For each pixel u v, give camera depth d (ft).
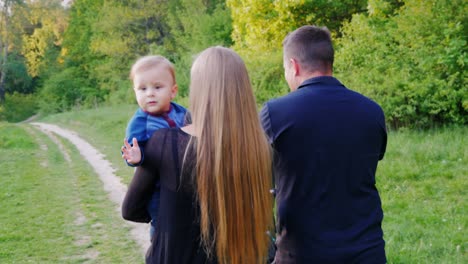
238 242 6.30
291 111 6.67
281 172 6.68
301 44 7.18
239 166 6.22
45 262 18.89
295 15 46.73
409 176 23.18
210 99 6.31
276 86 46.11
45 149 54.75
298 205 6.52
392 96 33.91
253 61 48.26
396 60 34.71
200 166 6.19
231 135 6.23
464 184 21.11
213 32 91.91
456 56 30.99
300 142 6.54
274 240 7.02
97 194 30.68
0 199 29.53
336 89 6.93
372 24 39.04
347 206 6.50
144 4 113.19
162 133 6.54
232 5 54.49
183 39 99.96
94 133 70.28
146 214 6.98
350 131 6.63
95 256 19.47
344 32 43.27
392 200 20.47
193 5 99.60
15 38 185.57
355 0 46.47
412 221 17.88
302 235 6.46
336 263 6.31
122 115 80.53
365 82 34.73
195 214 6.32
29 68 185.06
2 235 22.08
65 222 24.29
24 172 38.78
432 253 14.98
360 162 6.63
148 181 6.59
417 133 31.48
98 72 137.18
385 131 7.07
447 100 31.71
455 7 33.04
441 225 17.38
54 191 31.63
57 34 176.65
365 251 6.40
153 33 115.14
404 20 34.68
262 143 6.41
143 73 7.33
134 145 6.53
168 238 6.34
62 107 153.38
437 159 25.25
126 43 118.11
